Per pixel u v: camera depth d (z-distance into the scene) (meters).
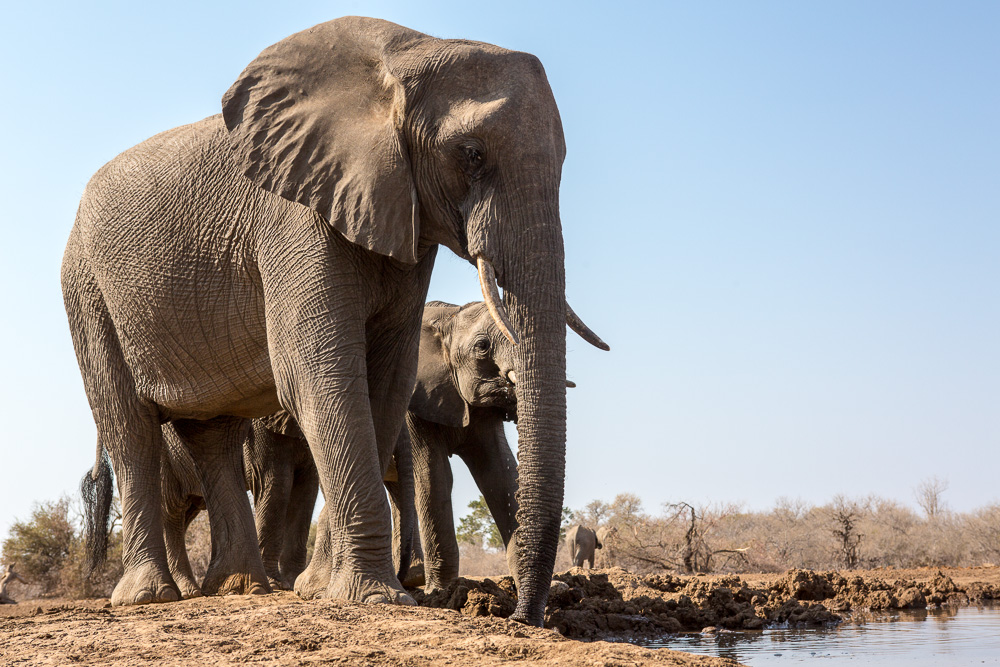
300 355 7.86
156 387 9.52
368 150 7.78
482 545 39.09
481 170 7.50
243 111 8.35
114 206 9.48
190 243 8.87
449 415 11.99
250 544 9.80
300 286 7.94
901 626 9.77
